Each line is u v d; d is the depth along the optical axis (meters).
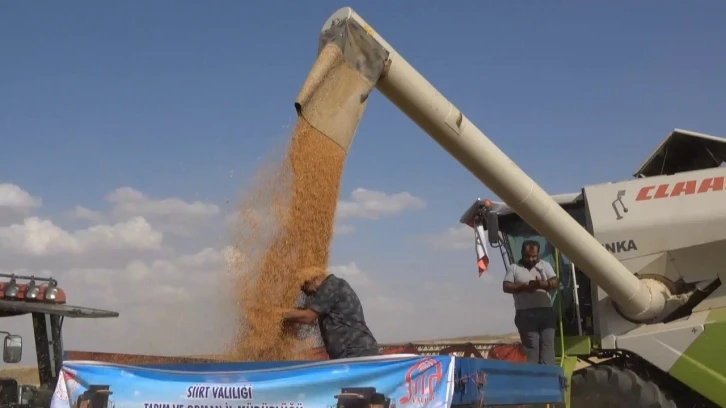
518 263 10.53
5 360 8.49
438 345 11.42
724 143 10.58
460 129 7.45
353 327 6.63
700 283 9.90
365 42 6.99
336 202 6.99
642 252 10.21
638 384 9.66
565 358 10.61
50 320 8.92
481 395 5.86
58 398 6.63
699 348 9.45
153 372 6.25
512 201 8.15
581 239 8.72
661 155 11.19
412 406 5.42
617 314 10.19
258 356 6.78
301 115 6.76
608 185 10.62
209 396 6.00
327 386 5.68
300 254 6.79
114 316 9.22
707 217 9.95
